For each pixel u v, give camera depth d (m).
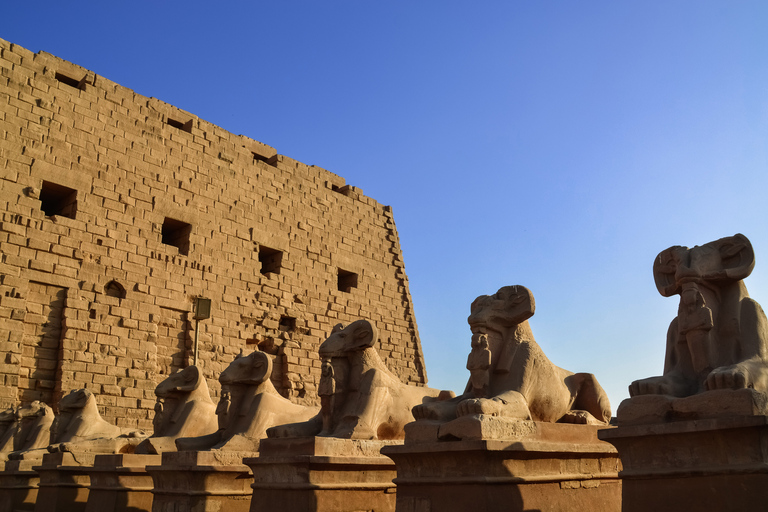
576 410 7.95
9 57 20.62
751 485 4.72
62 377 18.98
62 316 19.77
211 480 8.87
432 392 9.18
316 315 26.45
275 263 26.19
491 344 7.35
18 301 18.84
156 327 21.56
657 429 5.18
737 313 5.85
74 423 13.43
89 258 20.66
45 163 20.42
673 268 6.23
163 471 9.24
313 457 7.37
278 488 7.73
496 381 7.33
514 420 6.55
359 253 29.16
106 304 20.59
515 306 7.43
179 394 11.55
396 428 8.55
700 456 5.04
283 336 25.05
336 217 28.73
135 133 22.92
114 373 20.12
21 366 18.66
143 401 20.39
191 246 23.30
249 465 8.20
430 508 6.37
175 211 23.20
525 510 6.28
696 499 4.97
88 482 11.88
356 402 8.40
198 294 22.95
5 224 19.12
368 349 8.79
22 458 13.35
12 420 15.49
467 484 6.09
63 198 21.56
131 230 21.88
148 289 21.72
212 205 24.34
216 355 22.75
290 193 27.25
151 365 21.02
